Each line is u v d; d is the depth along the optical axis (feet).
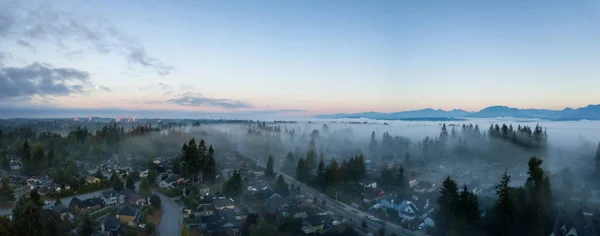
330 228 237.86
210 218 252.62
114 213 263.08
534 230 175.52
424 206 285.23
